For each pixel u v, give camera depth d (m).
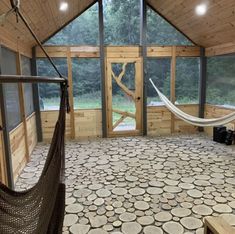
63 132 1.71
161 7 5.43
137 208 2.79
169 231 2.39
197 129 6.31
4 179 2.98
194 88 6.25
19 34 3.85
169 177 3.57
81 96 5.82
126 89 5.89
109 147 5.07
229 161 4.16
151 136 5.95
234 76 5.18
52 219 1.61
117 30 5.87
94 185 3.36
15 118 3.79
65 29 5.61
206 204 2.85
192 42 6.06
